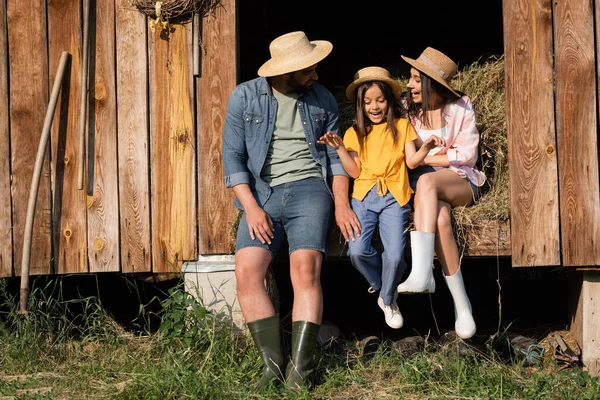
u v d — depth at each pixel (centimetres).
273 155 525
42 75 574
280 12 931
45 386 501
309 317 490
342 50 935
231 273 562
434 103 539
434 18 932
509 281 729
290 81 521
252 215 505
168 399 466
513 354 542
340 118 605
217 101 565
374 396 476
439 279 730
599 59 529
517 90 538
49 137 570
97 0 571
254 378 502
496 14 920
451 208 534
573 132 530
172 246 568
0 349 555
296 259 502
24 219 575
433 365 504
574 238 528
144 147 569
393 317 523
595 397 459
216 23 566
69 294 686
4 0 575
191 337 538
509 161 537
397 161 525
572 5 532
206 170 565
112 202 571
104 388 495
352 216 516
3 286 598
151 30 567
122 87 570
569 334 570
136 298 710
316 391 483
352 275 741
